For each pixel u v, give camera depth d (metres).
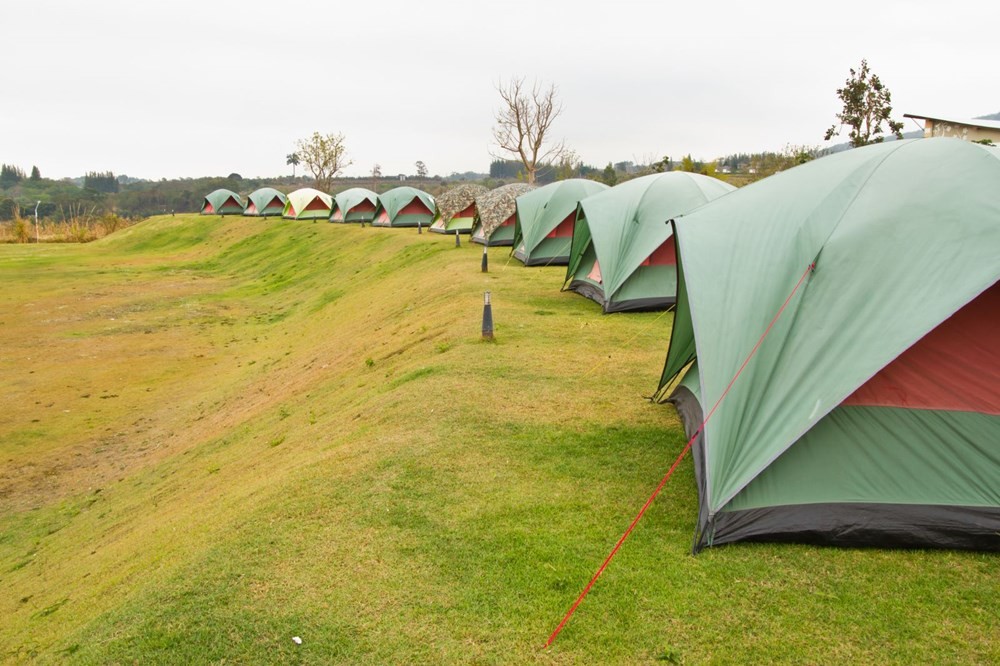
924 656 4.52
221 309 29.47
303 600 5.41
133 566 7.44
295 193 54.47
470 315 15.01
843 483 5.92
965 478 5.81
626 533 6.13
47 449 14.73
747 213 7.55
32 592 8.41
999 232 5.64
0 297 31.73
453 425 8.79
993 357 5.86
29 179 168.25
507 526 6.35
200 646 4.97
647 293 14.91
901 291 5.87
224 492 9.31
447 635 4.93
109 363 21.41
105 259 47.53
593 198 16.52
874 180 6.64
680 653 4.63
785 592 5.23
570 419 8.91
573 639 4.82
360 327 19.56
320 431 10.59
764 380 6.16
